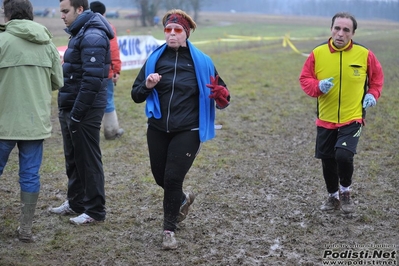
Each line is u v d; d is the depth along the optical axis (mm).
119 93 12516
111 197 6086
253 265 4496
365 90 5363
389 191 6262
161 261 4566
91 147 5145
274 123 9852
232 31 44656
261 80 14547
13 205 5789
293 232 5180
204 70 4711
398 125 9227
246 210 5758
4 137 4484
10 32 4473
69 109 5145
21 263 4426
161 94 4711
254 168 7270
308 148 8242
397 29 36156
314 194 6250
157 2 41562
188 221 5422
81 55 4875
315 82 5305
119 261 4555
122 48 15383
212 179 6789
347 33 5199
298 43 28984
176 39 4645
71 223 5281
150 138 4816
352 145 5266
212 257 4645
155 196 6129
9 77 4457
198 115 4734
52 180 6691
